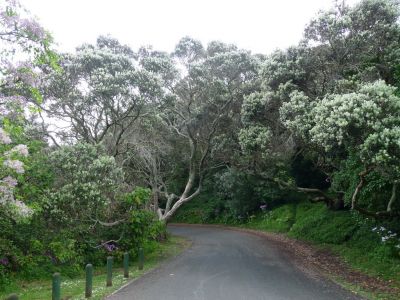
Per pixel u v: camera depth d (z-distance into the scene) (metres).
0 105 10.05
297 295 10.66
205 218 42.03
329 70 18.00
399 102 12.34
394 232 16.50
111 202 17.06
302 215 30.27
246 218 37.38
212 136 26.52
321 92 17.91
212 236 28.56
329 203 24.70
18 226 14.25
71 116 19.69
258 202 37.12
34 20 9.45
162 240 24.83
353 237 19.36
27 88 10.76
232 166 27.19
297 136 17.66
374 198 17.34
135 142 22.98
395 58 16.89
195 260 17.53
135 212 17.64
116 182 16.77
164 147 27.06
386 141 11.47
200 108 25.61
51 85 18.23
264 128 19.73
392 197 15.02
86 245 16.78
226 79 25.45
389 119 12.11
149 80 18.39
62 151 16.19
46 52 9.81
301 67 18.30
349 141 13.05
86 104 19.11
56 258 15.04
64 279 14.05
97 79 18.09
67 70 18.61
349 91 15.98
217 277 13.35
